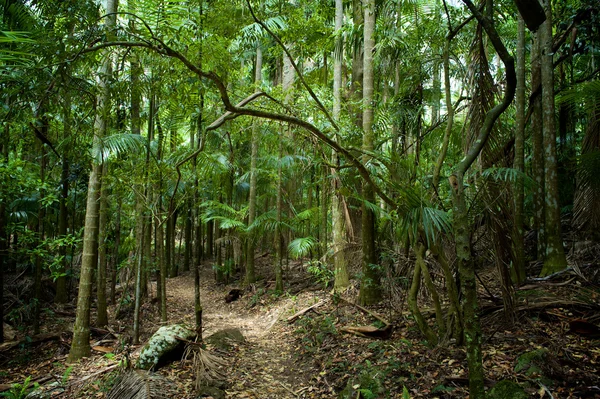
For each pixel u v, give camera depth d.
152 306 7.57
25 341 4.96
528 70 6.73
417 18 5.73
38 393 3.59
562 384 2.60
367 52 5.52
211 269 13.45
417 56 5.18
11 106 2.32
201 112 4.40
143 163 4.82
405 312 4.65
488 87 2.87
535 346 3.15
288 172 9.26
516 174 2.82
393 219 4.62
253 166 8.66
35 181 4.50
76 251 7.92
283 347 4.74
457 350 3.38
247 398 3.33
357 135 5.21
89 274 4.70
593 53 5.01
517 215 4.56
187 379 3.63
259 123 6.31
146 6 3.67
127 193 5.53
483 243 3.51
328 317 5.18
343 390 3.13
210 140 8.41
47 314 6.30
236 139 8.45
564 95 4.08
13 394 3.44
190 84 3.86
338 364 3.75
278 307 6.94
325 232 7.98
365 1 6.14
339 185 5.80
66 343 4.99
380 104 5.76
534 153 5.04
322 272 6.68
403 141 5.97
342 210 6.47
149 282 10.88
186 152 5.41
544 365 2.79
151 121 4.87
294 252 6.87
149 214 5.73
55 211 6.85
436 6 5.27
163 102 4.89
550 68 4.50
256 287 8.73
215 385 3.48
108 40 2.76
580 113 5.38
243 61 9.93
